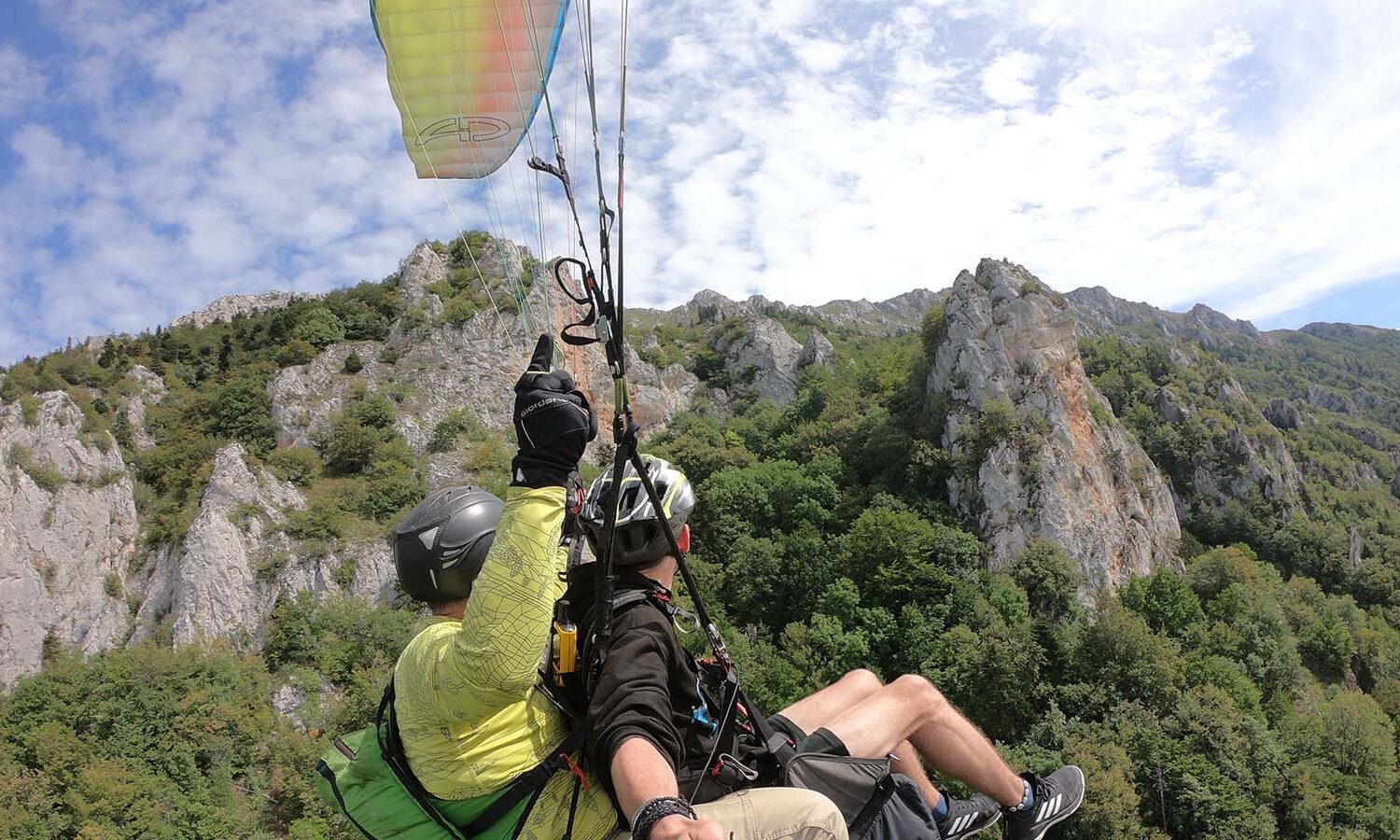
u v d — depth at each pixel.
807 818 3.29
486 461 96.12
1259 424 109.50
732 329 141.62
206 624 78.94
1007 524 75.88
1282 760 51.62
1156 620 69.06
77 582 83.56
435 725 3.37
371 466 95.94
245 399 101.38
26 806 52.22
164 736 60.75
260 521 86.50
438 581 3.86
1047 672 60.88
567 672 3.53
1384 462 133.12
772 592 71.56
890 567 68.75
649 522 3.76
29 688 63.19
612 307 3.53
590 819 3.38
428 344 111.56
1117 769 45.75
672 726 3.29
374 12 4.79
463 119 5.03
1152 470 88.62
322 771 3.75
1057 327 86.56
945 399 86.38
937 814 4.53
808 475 88.44
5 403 93.31
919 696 4.46
